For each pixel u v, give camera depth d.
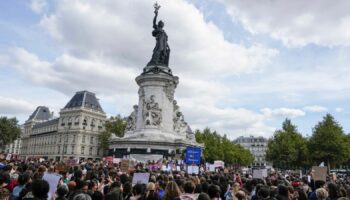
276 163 86.56
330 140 68.69
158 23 51.22
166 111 46.16
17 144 184.88
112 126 104.62
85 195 8.02
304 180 19.30
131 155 41.09
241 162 125.81
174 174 17.86
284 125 83.56
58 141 123.44
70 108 122.62
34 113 166.12
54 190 9.39
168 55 50.47
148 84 46.53
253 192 12.85
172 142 42.50
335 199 10.45
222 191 13.16
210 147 94.62
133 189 10.18
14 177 13.75
